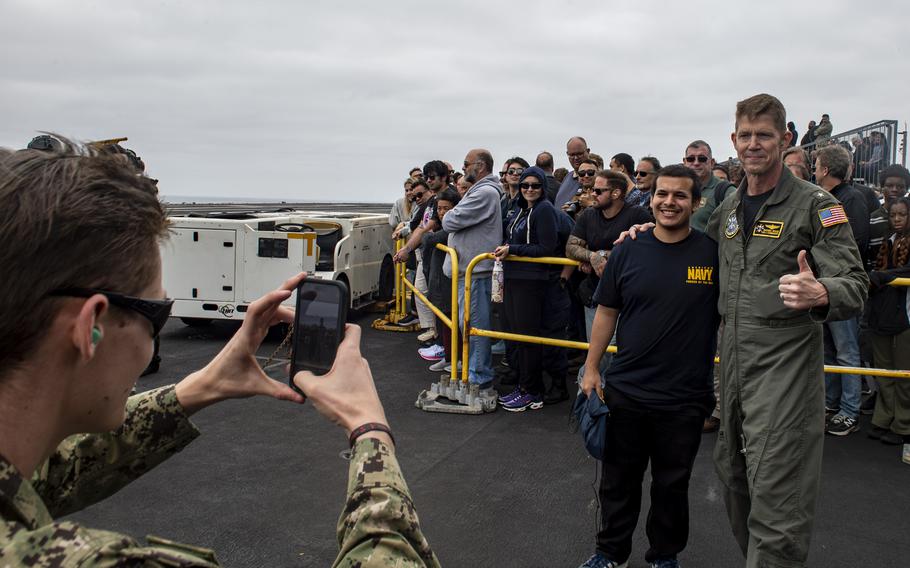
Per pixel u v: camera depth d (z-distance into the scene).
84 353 0.73
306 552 3.34
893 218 4.91
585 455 4.66
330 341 1.07
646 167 6.40
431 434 5.07
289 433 5.02
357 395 1.00
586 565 3.19
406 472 4.36
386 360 7.36
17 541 0.62
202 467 4.37
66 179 0.75
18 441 0.75
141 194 0.81
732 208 2.95
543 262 5.34
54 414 0.78
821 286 2.35
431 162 7.47
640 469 3.20
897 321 4.75
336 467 4.39
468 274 5.54
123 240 0.77
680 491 3.12
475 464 4.49
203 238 7.70
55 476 1.08
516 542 3.47
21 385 0.74
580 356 7.14
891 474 4.43
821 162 5.23
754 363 2.72
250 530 3.55
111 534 0.67
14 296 0.71
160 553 0.68
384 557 0.83
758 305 2.72
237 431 5.05
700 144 5.43
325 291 1.08
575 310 6.81
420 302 8.11
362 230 9.26
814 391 2.61
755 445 2.65
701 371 3.12
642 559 3.40
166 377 6.42
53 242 0.71
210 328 8.66
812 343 2.62
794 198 2.71
